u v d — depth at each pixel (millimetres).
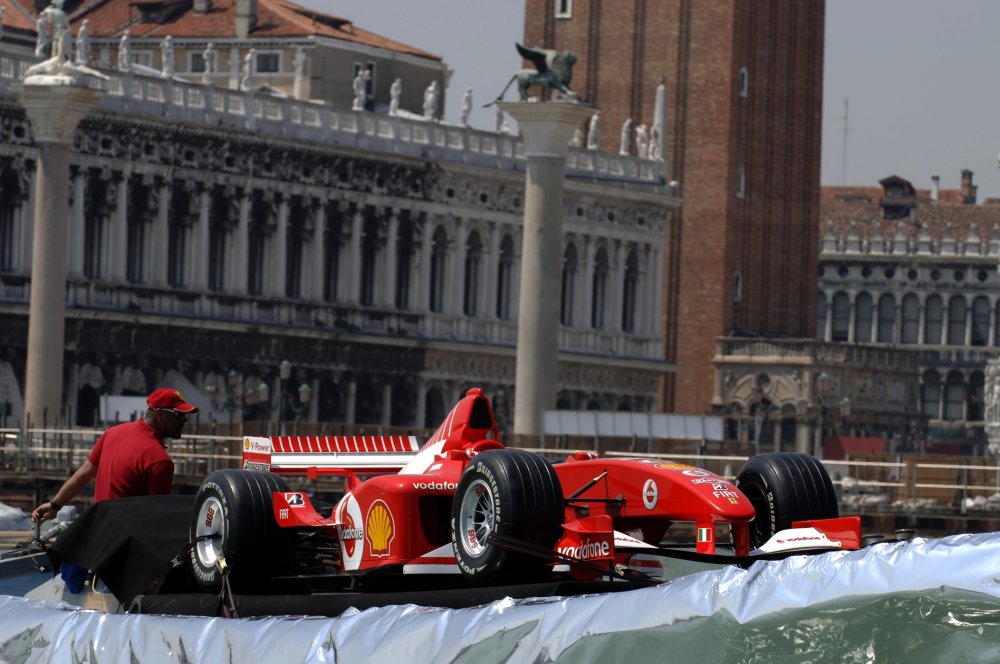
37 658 55188
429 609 49219
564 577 60094
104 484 69188
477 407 66562
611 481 65000
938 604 42125
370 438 71875
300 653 49906
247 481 63969
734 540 61844
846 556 43781
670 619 44844
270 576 64188
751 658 43844
